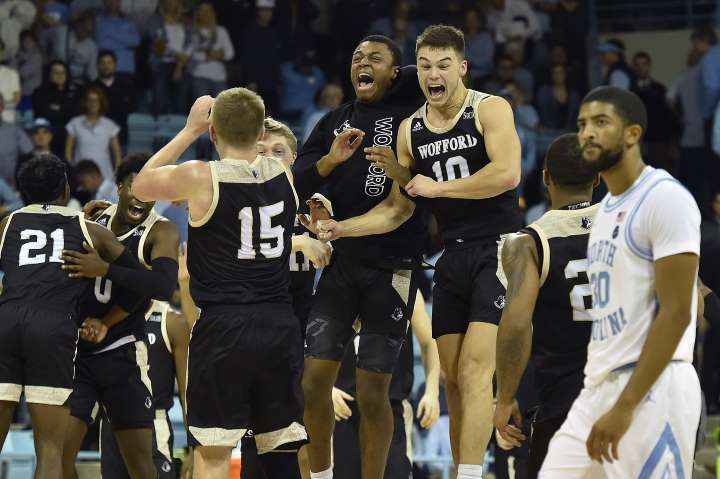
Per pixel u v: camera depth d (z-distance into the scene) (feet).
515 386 21.49
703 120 74.74
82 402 30.04
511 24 80.89
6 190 63.36
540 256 21.90
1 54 72.69
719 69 74.43
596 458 18.33
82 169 61.36
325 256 29.25
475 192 26.43
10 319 27.45
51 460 27.17
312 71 76.43
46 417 27.40
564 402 22.20
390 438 29.66
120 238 30.30
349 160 28.96
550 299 22.07
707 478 51.55
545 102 76.38
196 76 73.10
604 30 95.14
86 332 29.37
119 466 32.91
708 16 93.15
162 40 72.69
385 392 29.30
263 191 24.54
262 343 24.09
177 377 34.22
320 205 28.43
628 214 18.76
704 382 55.67
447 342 27.94
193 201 24.12
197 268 24.48
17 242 28.40
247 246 24.32
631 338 18.69
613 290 18.95
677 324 17.74
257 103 24.86
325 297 29.25
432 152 27.48
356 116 29.19
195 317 33.86
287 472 25.02
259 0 75.51
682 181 74.79
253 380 24.39
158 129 71.67
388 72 28.81
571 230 22.00
